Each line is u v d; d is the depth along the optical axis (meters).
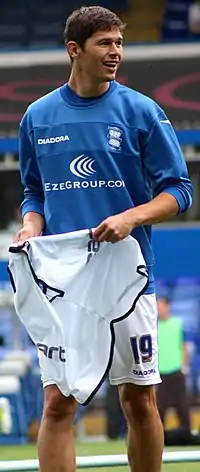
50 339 10.80
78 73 11.09
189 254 34.66
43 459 10.85
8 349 43.50
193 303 46.91
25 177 11.90
